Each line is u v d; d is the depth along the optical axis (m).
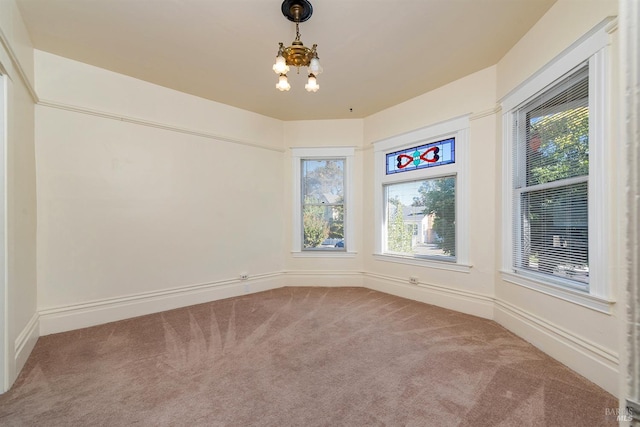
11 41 1.90
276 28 2.31
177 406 1.61
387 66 2.89
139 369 1.99
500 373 1.92
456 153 3.20
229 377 1.89
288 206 4.41
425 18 2.21
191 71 2.97
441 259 3.39
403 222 3.88
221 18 2.20
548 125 2.24
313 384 1.81
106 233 2.92
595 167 1.78
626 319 0.55
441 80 3.19
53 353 2.23
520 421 1.48
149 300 3.16
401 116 3.76
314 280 4.36
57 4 2.04
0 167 1.79
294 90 3.41
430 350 2.26
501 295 2.78
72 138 2.74
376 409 1.58
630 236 0.54
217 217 3.71
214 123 3.70
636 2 0.54
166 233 3.30
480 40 2.49
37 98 2.52
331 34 2.39
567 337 1.99
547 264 2.25
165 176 3.30
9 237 1.82
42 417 1.53
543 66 2.17
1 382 1.74
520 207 2.56
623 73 0.55
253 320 2.94
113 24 2.26
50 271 2.62
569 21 1.95
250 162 4.04
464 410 1.56
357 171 4.32
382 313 3.13
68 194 2.71
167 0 2.01
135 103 3.10
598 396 1.67
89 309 2.80
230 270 3.82
